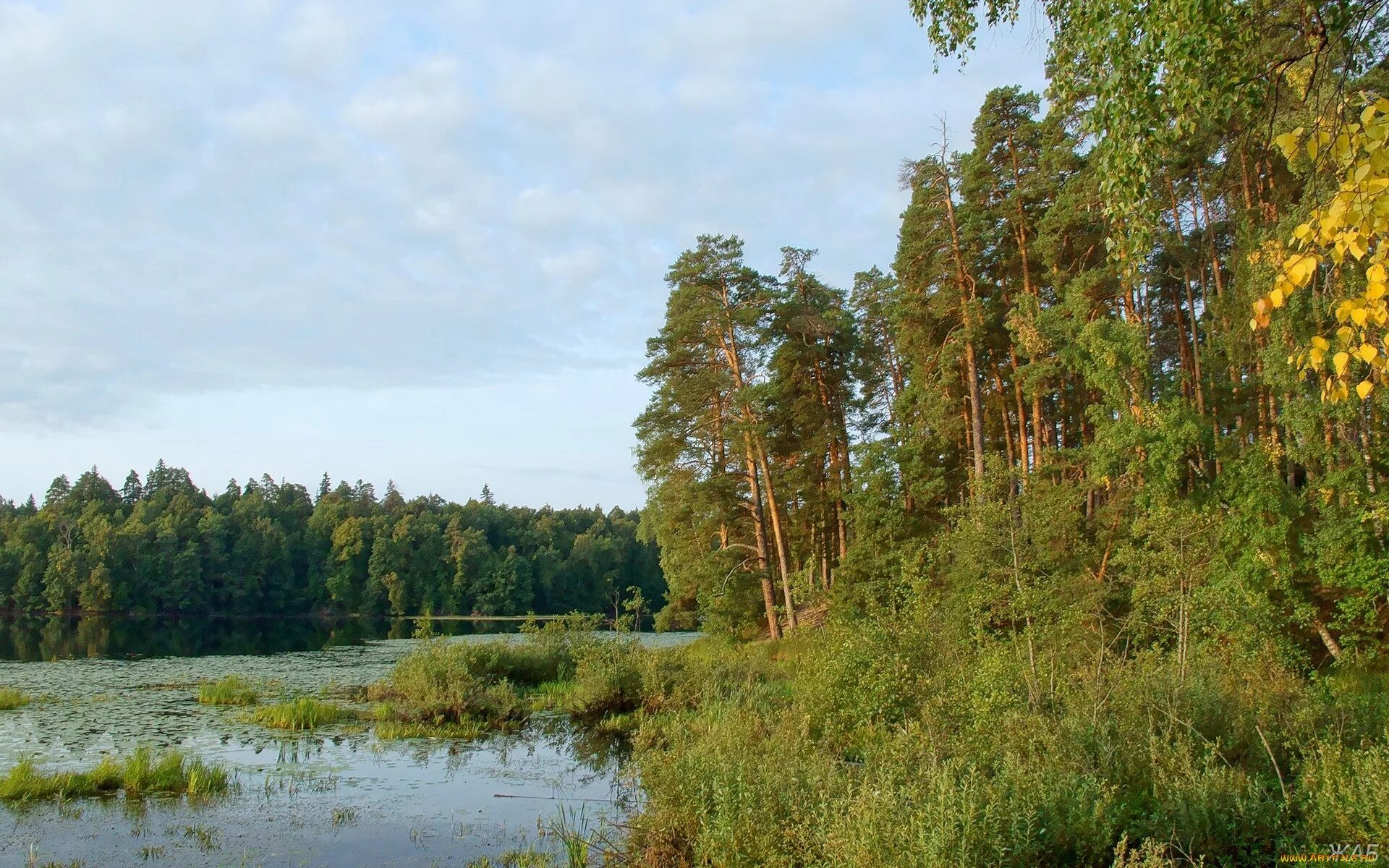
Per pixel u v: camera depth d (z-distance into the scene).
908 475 29.94
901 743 8.94
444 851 10.16
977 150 29.22
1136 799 7.95
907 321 31.12
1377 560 16.48
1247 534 17.77
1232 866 6.88
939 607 14.75
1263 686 10.84
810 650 17.77
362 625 74.56
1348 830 6.66
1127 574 12.72
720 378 30.69
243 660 36.09
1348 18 5.59
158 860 9.80
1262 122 6.62
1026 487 20.44
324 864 9.75
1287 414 17.69
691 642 37.94
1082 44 6.30
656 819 9.03
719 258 31.64
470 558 89.19
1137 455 21.22
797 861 7.37
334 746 16.59
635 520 113.50
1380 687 14.82
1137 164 6.05
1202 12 5.65
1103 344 21.70
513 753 16.17
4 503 92.19
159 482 101.31
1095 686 10.05
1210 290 26.17
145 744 16.38
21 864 9.61
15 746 16.06
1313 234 3.86
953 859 6.05
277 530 85.56
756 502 32.72
